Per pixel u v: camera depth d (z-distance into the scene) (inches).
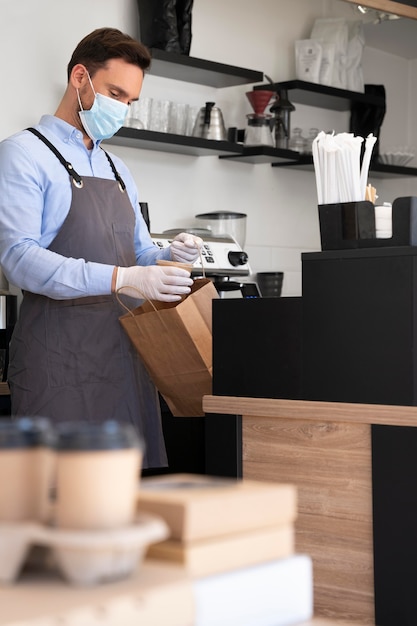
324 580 84.6
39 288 107.1
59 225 111.7
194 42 180.4
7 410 137.0
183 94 178.9
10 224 107.9
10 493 30.4
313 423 85.6
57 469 30.0
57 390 110.1
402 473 79.4
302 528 86.0
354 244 84.8
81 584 29.2
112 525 29.5
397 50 225.9
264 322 89.4
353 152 85.2
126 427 31.4
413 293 80.0
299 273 203.3
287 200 200.5
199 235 169.0
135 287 104.3
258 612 32.8
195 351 97.6
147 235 126.6
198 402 102.1
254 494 33.8
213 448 92.0
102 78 112.6
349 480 83.1
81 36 160.1
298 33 201.0
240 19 189.0
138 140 160.6
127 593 28.8
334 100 200.4
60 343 110.3
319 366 85.5
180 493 33.7
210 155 180.4
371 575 81.5
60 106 117.2
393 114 228.5
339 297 84.4
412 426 79.0
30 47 153.3
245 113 191.3
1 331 140.4
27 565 31.2
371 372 82.4
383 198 227.1
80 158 114.8
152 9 163.5
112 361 112.3
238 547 33.0
